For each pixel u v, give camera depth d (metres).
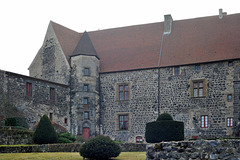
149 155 14.68
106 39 42.84
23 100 32.78
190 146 13.86
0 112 30.41
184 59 36.75
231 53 35.09
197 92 35.66
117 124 38.25
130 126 37.66
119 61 39.84
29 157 21.30
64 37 41.56
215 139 14.02
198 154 13.62
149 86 37.44
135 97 37.88
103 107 39.19
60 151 25.45
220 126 34.19
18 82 32.53
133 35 41.84
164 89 36.75
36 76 41.81
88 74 38.69
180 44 38.47
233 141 13.15
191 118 35.41
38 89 34.66
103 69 39.81
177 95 36.19
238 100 33.69
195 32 38.88
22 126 31.61
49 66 40.69
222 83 34.69
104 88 39.41
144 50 39.69
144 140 36.75
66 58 39.44
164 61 37.50
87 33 41.44
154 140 29.77
